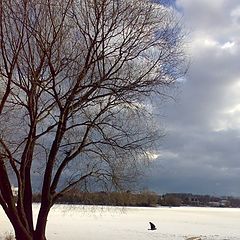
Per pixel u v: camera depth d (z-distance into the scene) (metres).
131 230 37.88
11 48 9.24
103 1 9.91
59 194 10.41
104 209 11.67
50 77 9.91
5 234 24.03
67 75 10.12
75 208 11.66
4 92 9.84
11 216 9.55
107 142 10.67
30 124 9.54
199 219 68.69
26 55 9.52
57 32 9.55
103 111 10.43
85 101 10.29
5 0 9.19
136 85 10.49
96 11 9.94
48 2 9.52
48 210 10.14
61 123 9.91
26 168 10.22
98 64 10.20
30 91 9.48
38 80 9.60
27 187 10.21
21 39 9.23
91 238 28.88
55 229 34.38
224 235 36.25
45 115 10.13
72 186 10.55
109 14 10.04
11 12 9.24
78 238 28.36
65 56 9.99
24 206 10.15
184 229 42.50
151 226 39.72
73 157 10.30
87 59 9.91
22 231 9.55
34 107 9.66
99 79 10.17
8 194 9.57
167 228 42.97
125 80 10.43
